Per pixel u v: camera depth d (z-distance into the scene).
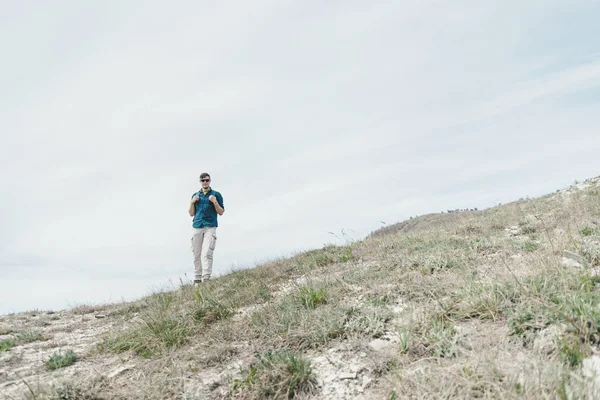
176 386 4.03
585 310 3.50
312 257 9.81
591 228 7.11
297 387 3.69
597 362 2.97
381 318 4.66
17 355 5.78
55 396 3.83
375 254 8.59
